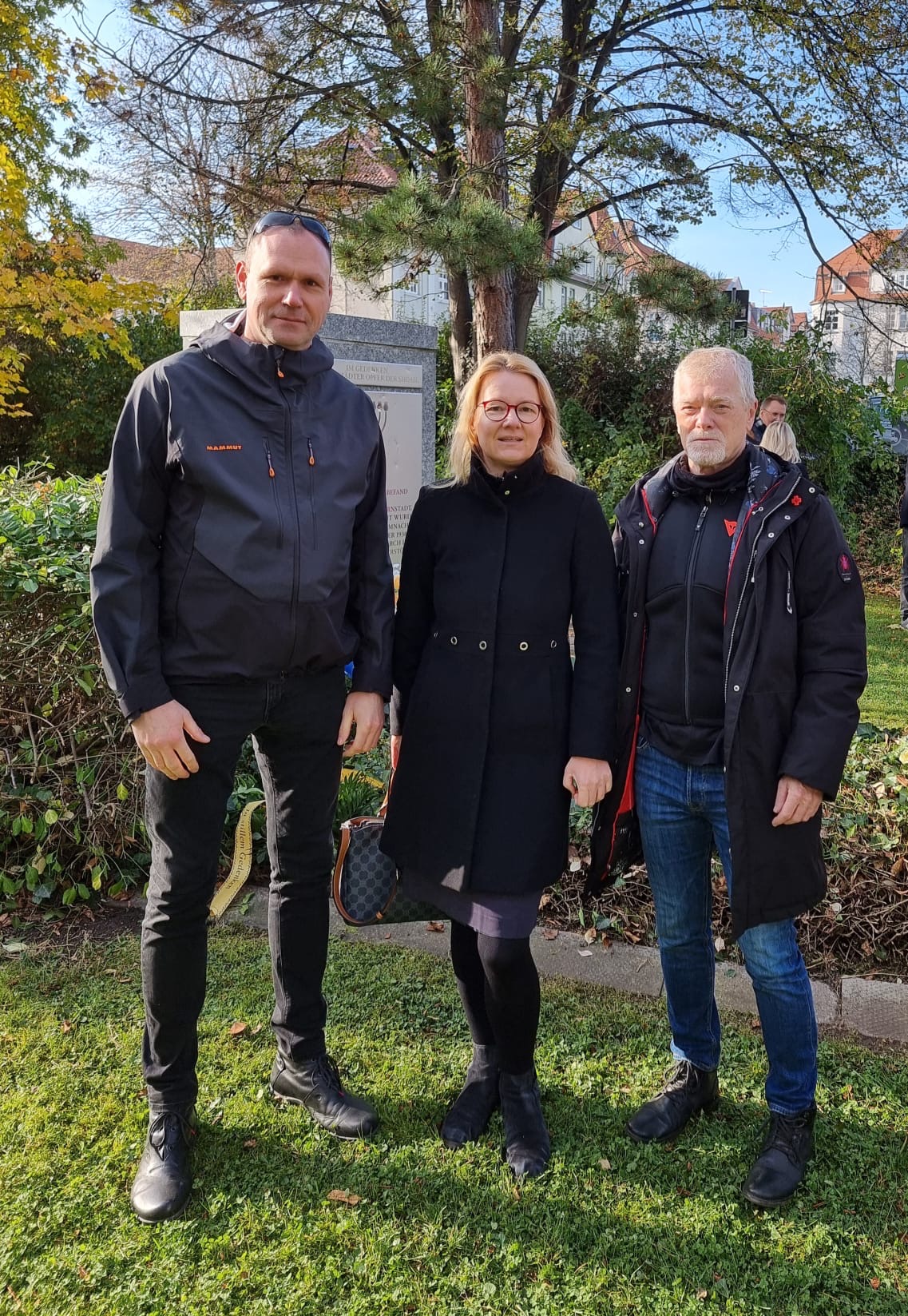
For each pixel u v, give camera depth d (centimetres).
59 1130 222
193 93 1088
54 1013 273
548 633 214
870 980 294
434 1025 270
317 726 215
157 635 197
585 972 298
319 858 226
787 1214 202
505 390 208
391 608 225
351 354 523
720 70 1064
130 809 351
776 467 203
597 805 225
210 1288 180
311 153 1163
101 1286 181
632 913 327
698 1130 227
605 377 1089
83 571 343
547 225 1058
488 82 824
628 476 941
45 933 327
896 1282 185
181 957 207
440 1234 194
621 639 217
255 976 294
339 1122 222
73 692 346
